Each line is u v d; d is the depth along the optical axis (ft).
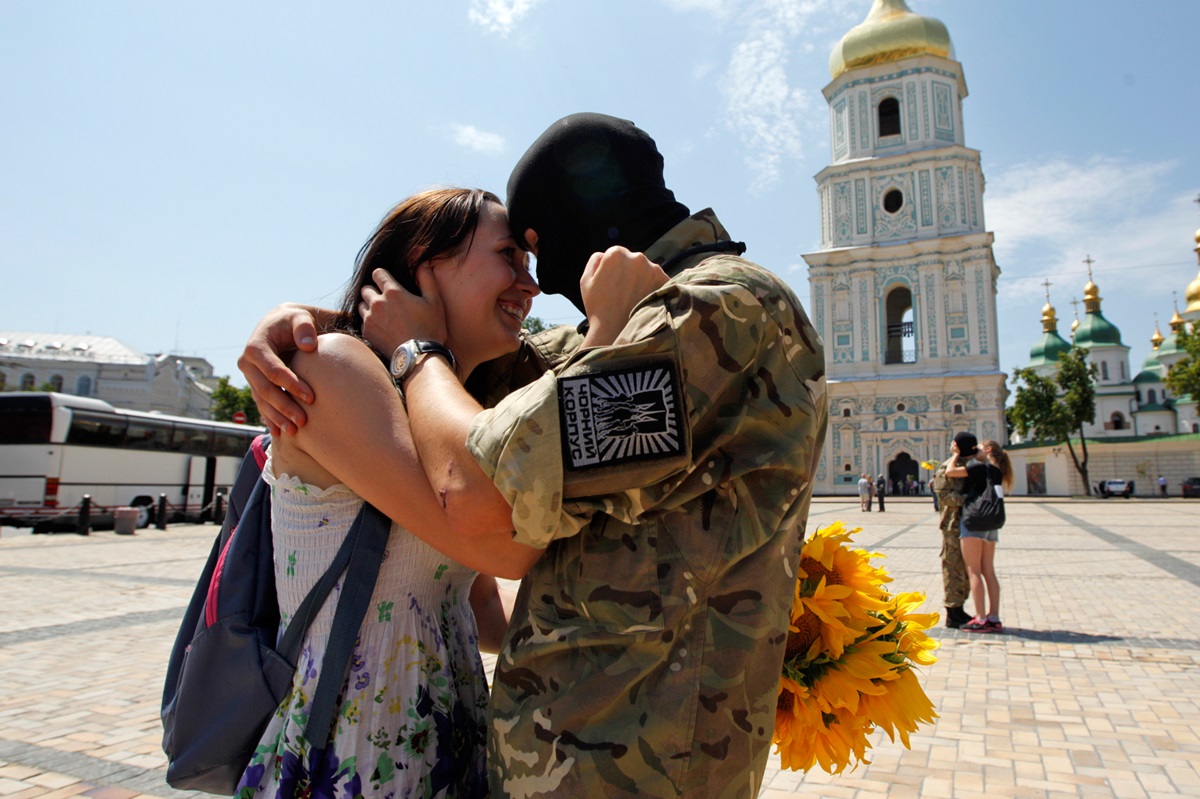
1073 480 143.74
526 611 3.66
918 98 126.00
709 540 3.38
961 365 121.19
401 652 4.06
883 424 124.36
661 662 3.32
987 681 16.58
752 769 3.43
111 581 30.81
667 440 3.19
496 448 3.16
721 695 3.31
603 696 3.29
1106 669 17.49
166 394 201.57
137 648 19.34
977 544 21.72
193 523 64.13
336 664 3.86
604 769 3.24
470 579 4.75
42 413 52.44
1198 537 51.93
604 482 3.17
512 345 4.75
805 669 4.74
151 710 14.39
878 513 83.97
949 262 122.93
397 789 3.86
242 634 4.07
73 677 16.66
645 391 3.19
